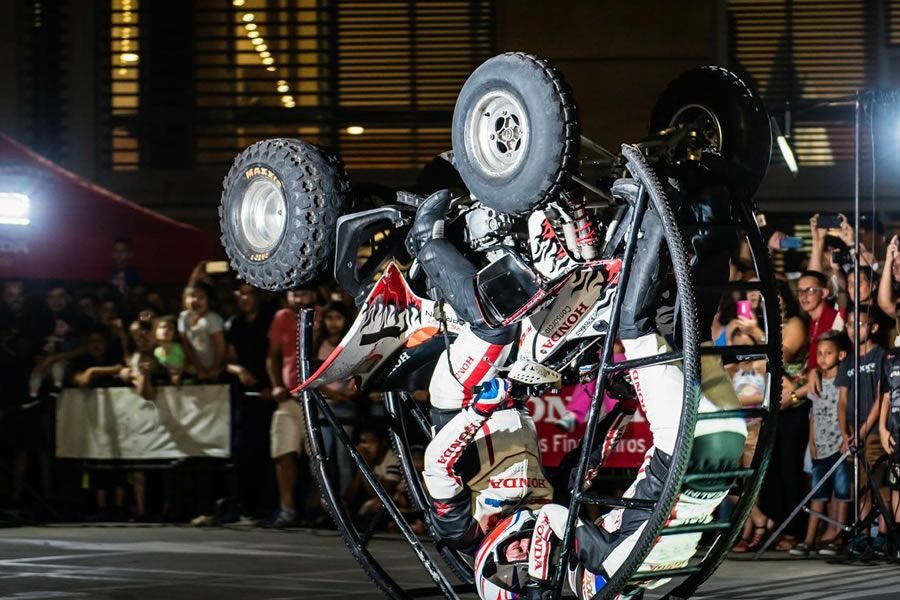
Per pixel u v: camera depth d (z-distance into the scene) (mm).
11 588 8133
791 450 10094
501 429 6621
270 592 8000
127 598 7766
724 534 6027
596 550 6020
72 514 12039
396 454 7137
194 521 11492
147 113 16797
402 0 16422
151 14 16797
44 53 16875
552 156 5520
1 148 12875
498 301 6102
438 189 6855
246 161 6949
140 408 11711
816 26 15914
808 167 15758
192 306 11555
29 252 12656
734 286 5777
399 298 6582
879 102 9797
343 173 6801
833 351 9797
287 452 11047
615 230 6008
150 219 13406
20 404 11945
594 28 16078
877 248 10773
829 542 9938
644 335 5910
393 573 8945
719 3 15922
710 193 5914
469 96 5805
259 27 16688
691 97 6348
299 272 6793
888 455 9633
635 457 10031
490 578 6398
